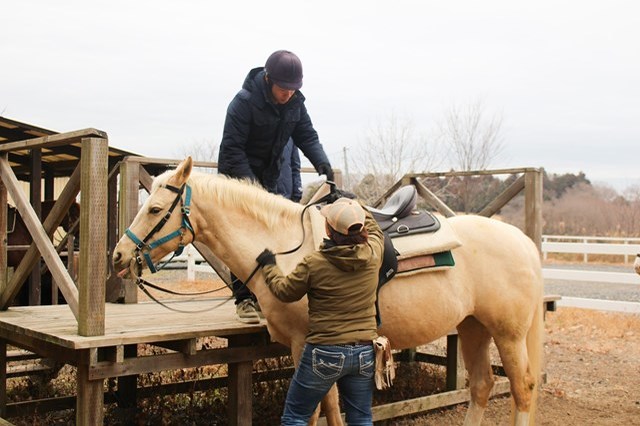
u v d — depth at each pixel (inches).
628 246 425.4
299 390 128.6
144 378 226.8
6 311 193.3
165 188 148.4
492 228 168.7
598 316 411.2
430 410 227.0
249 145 175.0
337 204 126.3
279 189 204.8
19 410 191.3
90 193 142.9
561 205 1541.6
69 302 152.3
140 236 146.5
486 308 164.2
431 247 154.1
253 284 150.1
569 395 248.7
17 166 400.5
